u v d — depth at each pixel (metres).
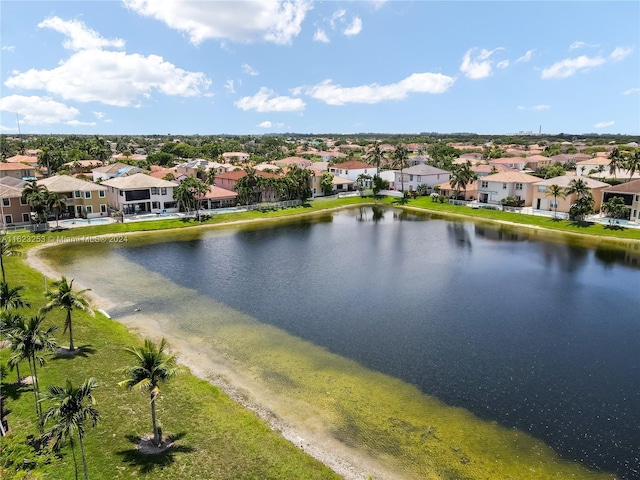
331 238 89.94
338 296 55.47
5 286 39.16
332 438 29.03
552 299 54.69
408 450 28.12
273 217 113.06
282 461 26.08
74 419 23.81
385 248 81.44
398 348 41.59
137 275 63.25
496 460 27.42
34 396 31.80
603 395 34.38
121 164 151.12
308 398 33.44
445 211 121.31
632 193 95.44
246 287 58.72
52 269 64.62
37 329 31.30
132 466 25.25
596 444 28.94
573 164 185.50
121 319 47.53
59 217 95.75
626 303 53.31
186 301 53.22
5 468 24.41
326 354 40.31
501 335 44.56
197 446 27.16
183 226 98.12
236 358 39.34
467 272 66.00
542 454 28.00
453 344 42.50
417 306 52.25
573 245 83.00
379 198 141.25
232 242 85.56
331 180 142.38
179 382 34.38
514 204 114.62
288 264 70.19
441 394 34.28
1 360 36.62
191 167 154.50
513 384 35.75
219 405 31.59
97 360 37.59
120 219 96.12
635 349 41.78
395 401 33.28
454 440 29.14
